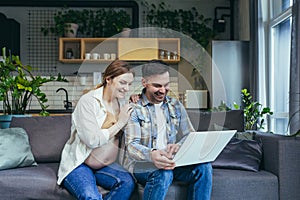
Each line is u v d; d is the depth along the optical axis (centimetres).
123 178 195
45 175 217
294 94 303
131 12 601
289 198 226
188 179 205
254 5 443
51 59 595
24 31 595
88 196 183
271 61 437
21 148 243
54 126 269
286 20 401
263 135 257
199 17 600
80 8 599
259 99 427
